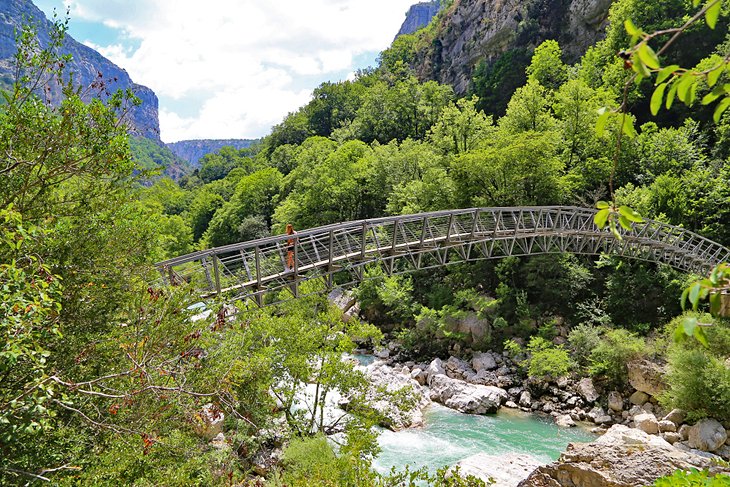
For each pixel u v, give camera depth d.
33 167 6.67
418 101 80.38
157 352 7.08
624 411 25.12
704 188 35.28
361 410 18.75
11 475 5.41
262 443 18.20
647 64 2.10
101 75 7.22
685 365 22.03
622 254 31.06
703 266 30.53
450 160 43.94
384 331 39.56
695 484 3.86
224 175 147.12
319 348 19.12
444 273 41.75
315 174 58.62
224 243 73.62
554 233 27.61
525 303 33.97
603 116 2.38
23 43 6.64
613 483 9.09
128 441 7.02
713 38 52.00
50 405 5.96
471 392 26.52
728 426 20.75
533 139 36.44
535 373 28.14
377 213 53.59
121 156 7.27
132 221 8.81
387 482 9.55
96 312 7.32
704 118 47.03
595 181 42.09
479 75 86.81
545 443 21.80
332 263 20.88
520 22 84.62
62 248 6.90
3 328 4.65
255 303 19.05
